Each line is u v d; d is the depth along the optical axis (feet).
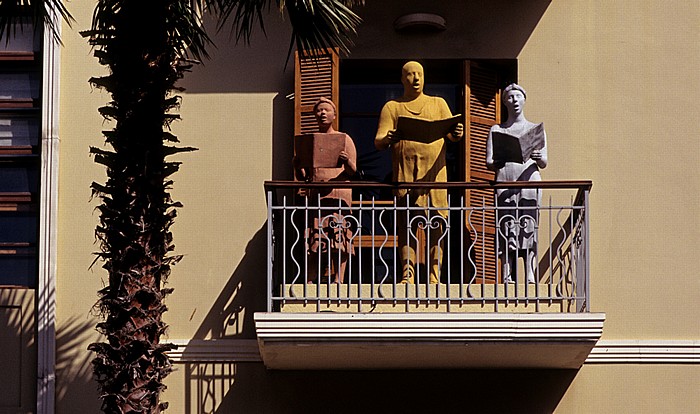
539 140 37.96
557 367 38.86
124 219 31.37
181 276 39.88
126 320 31.27
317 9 34.96
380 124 38.93
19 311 39.50
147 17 31.99
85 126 40.70
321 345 35.42
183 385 39.04
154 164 31.71
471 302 36.68
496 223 36.50
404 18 41.06
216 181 40.52
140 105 31.71
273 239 38.96
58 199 40.16
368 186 36.83
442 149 38.68
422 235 38.50
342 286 37.32
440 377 39.04
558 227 40.22
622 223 40.22
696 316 39.60
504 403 38.88
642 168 40.57
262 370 39.14
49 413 38.68
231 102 41.04
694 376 39.14
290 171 40.60
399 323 35.32
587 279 36.29
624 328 39.50
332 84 40.45
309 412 38.86
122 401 31.07
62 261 39.83
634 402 38.96
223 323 39.60
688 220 40.24
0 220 40.55
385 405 38.86
